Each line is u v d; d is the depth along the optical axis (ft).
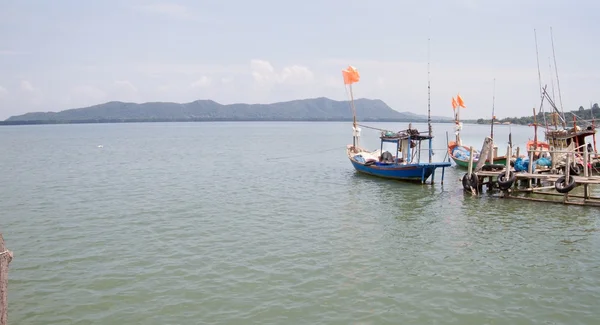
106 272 60.70
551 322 47.37
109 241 74.43
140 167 182.70
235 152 266.57
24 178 147.84
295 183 136.87
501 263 64.39
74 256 67.00
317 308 50.44
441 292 54.60
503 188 105.81
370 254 68.23
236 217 91.25
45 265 63.26
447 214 93.50
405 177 134.72
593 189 122.42
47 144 358.23
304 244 73.00
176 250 69.77
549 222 85.76
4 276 32.12
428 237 77.15
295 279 58.39
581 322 47.44
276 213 94.99
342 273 60.54
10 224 85.30
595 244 72.49
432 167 127.34
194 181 141.69
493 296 53.57
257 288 55.62
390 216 92.17
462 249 70.59
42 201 107.34
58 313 49.34
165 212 95.55
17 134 630.33
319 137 495.41
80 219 89.25
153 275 59.67
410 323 47.11
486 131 655.35
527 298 53.06
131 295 53.72
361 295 53.72
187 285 56.49
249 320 47.80
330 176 152.56
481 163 115.55
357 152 167.53
